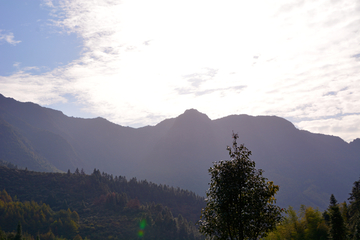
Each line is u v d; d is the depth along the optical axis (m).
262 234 14.70
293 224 56.31
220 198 14.53
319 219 57.03
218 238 14.99
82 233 160.25
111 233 163.12
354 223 58.53
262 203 14.22
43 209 174.50
